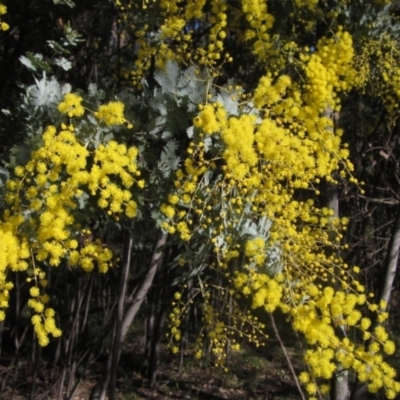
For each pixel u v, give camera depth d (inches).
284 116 76.6
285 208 76.6
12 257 65.0
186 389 179.8
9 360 175.6
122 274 98.0
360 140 186.5
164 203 73.9
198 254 77.2
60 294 167.5
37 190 68.0
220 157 70.9
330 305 70.6
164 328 183.9
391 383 67.7
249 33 97.0
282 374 192.9
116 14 123.6
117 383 179.6
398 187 185.2
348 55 96.3
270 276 74.4
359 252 182.7
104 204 67.5
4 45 131.4
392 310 221.8
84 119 72.3
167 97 72.5
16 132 77.4
